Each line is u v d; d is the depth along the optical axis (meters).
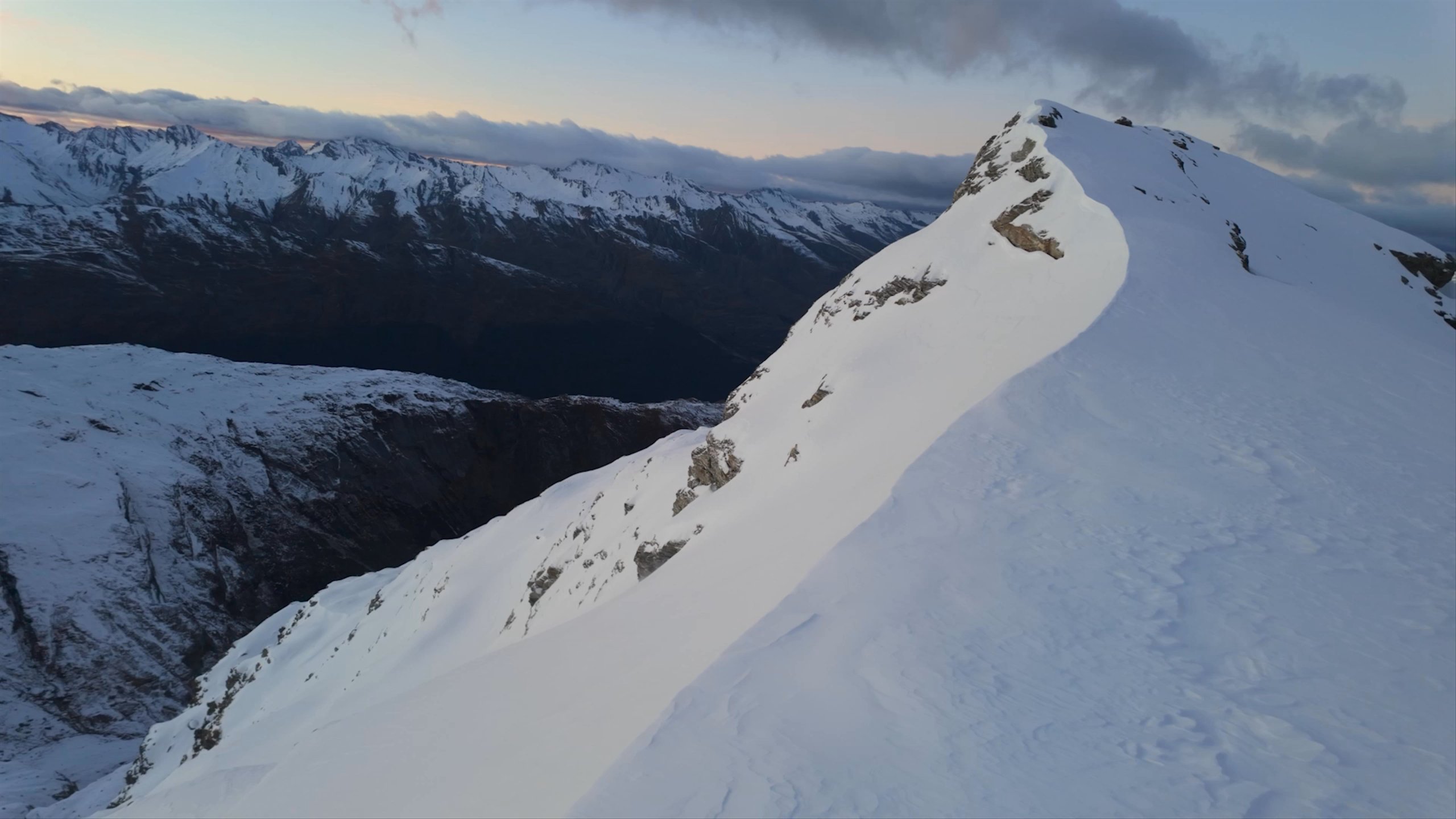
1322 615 14.22
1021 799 9.40
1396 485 20.36
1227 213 50.66
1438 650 13.25
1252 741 10.73
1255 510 18.47
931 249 50.09
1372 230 56.28
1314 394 26.62
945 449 21.44
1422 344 37.56
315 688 90.62
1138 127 61.72
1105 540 16.56
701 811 9.13
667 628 19.47
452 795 14.23
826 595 14.64
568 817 9.16
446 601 85.62
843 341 49.12
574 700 16.70
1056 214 44.91
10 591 190.50
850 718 10.95
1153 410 24.06
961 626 13.34
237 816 18.73
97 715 168.88
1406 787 9.98
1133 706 11.39
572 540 73.94
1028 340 33.59
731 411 55.03
